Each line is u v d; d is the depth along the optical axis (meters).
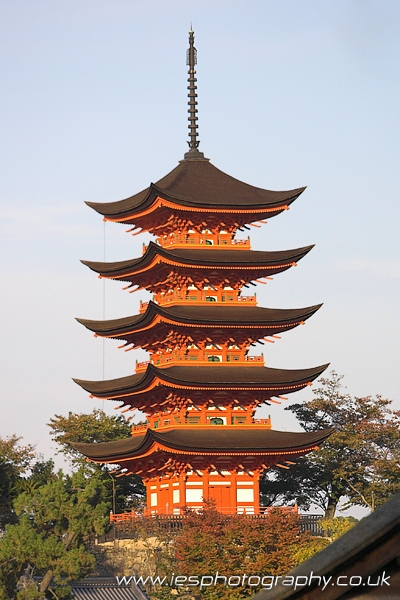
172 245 114.00
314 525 103.44
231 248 114.44
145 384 109.44
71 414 146.75
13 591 85.00
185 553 89.81
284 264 113.44
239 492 109.06
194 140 123.69
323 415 145.00
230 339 112.00
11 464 133.38
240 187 118.56
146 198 112.00
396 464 135.75
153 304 106.62
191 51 125.44
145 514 108.44
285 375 111.19
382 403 144.25
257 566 87.62
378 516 14.93
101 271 117.25
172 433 108.81
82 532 89.88
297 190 115.81
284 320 110.81
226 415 110.81
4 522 116.56
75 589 88.88
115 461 112.44
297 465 140.50
